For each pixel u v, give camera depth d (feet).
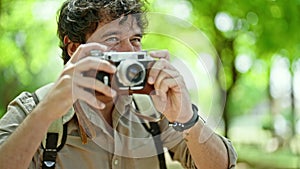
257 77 42.37
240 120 60.75
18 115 5.65
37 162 5.54
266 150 42.47
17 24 32.48
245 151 41.22
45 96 4.92
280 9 26.03
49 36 34.94
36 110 4.90
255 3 26.76
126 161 5.86
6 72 36.11
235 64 33.24
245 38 32.27
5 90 35.76
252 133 54.08
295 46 26.91
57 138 5.57
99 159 5.72
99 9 5.40
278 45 26.63
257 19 26.89
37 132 4.92
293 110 45.65
